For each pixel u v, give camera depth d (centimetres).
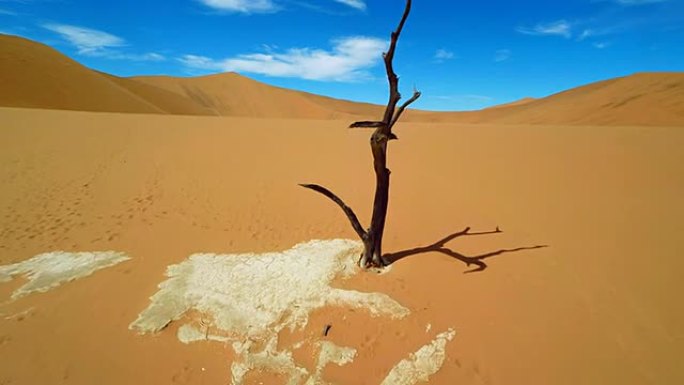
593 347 340
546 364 323
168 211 760
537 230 618
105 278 486
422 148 1297
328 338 362
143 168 1015
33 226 668
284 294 435
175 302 423
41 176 930
